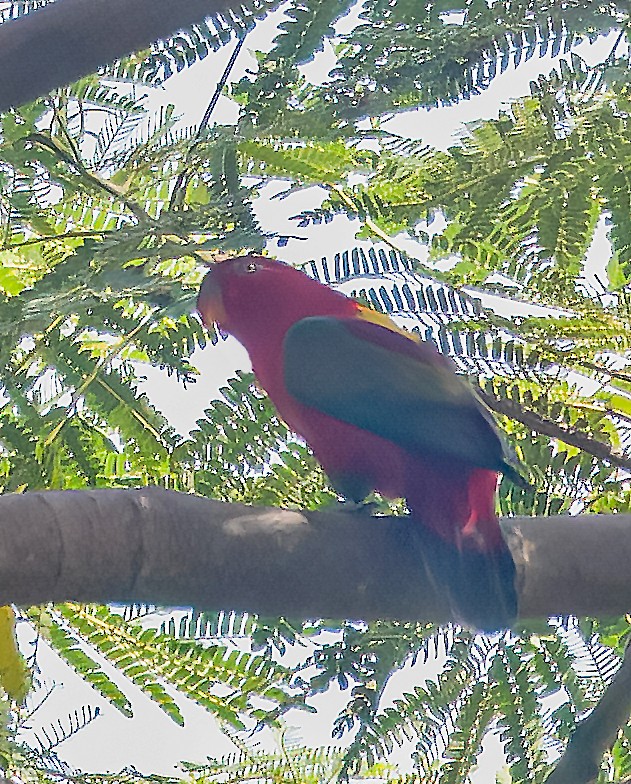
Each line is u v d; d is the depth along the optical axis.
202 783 6.62
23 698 6.62
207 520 5.91
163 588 5.86
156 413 6.98
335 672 6.32
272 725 6.54
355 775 6.36
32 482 6.65
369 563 6.18
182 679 6.58
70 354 6.83
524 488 6.91
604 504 7.07
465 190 7.05
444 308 7.07
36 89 6.31
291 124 6.91
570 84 6.89
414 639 6.38
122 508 5.77
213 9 6.52
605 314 7.12
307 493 7.18
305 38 6.80
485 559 6.34
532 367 7.17
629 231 6.83
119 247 6.56
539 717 6.47
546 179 6.93
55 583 5.63
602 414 7.27
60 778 6.62
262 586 6.05
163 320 7.03
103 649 6.67
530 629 6.59
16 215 7.19
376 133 7.22
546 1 6.55
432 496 6.72
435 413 7.08
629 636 6.72
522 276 7.10
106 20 6.21
